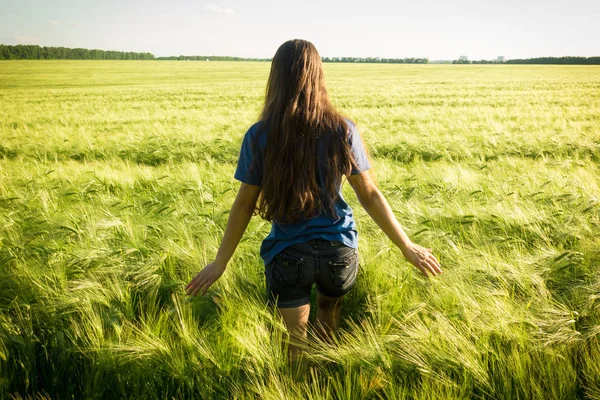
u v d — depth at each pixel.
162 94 29.05
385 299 2.21
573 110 15.94
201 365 1.77
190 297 2.23
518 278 2.24
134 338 1.91
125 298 2.19
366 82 39.59
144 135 10.41
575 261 2.40
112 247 2.68
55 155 8.59
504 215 3.23
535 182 4.44
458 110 16.30
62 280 2.27
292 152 1.43
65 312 2.00
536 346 1.77
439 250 2.71
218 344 1.83
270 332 1.93
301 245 1.56
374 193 1.61
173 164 7.39
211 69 73.06
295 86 1.45
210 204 3.88
